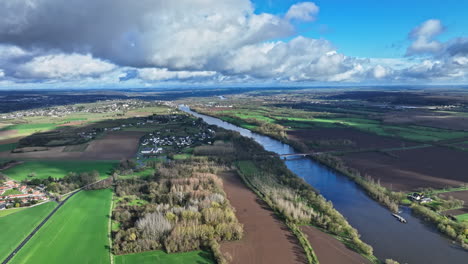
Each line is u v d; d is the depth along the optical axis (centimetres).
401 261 11138
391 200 16288
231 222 13212
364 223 14150
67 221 13700
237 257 11331
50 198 16250
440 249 11900
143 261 10844
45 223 13462
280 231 13362
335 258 11306
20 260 10781
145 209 14338
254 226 13788
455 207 14962
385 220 14462
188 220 13125
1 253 11188
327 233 13175
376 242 12469
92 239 12288
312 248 11975
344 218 14512
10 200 15588
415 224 13975
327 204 15462
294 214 14150
